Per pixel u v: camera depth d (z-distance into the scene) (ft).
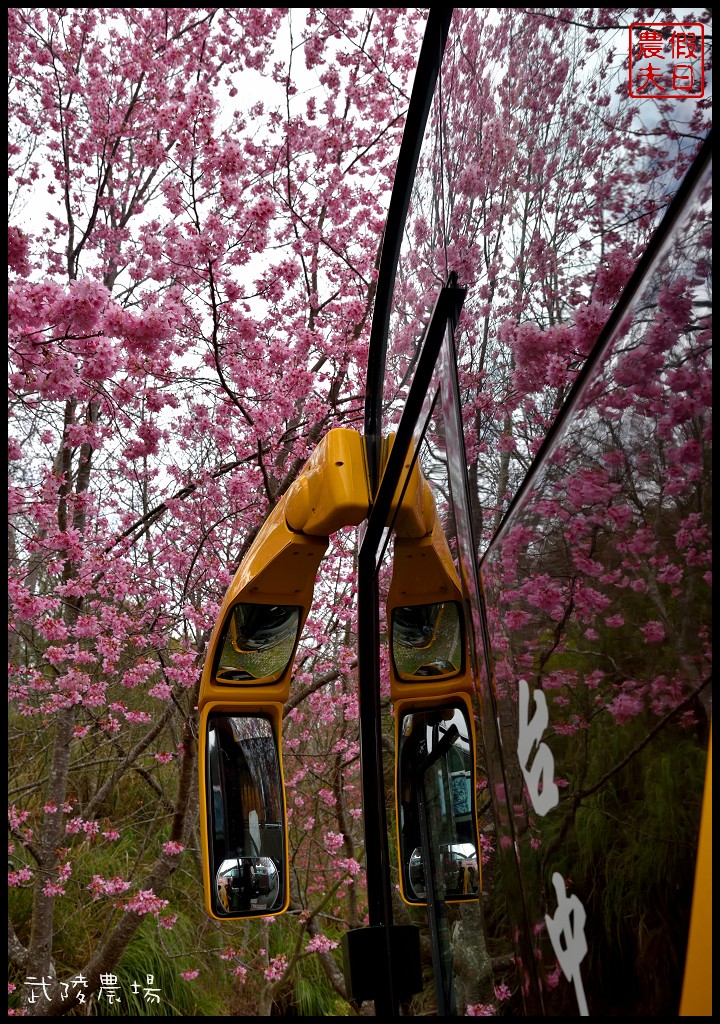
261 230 16.05
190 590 18.61
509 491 2.43
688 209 1.37
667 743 1.33
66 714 17.35
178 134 16.10
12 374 13.39
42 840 17.30
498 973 2.53
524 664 2.19
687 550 1.30
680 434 1.34
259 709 8.59
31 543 16.19
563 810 1.81
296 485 7.38
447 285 3.43
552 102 2.10
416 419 4.37
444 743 4.02
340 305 19.25
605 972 1.55
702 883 1.20
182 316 13.16
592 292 1.81
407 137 4.60
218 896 7.92
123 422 17.94
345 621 20.17
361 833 23.95
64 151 19.69
